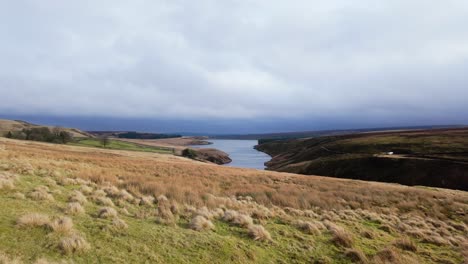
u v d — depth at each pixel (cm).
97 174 1841
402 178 5694
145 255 649
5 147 3228
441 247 1033
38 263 509
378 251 888
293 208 1545
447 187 4997
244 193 2005
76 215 843
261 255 766
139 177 2042
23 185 1150
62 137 10088
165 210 1048
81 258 578
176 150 14525
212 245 765
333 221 1302
